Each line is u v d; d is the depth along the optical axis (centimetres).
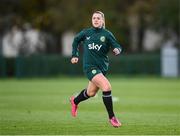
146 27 15062
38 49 15300
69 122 4331
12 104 5938
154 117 4700
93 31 3928
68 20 14750
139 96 7188
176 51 12350
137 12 14762
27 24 14925
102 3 14812
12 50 16800
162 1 14388
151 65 12444
